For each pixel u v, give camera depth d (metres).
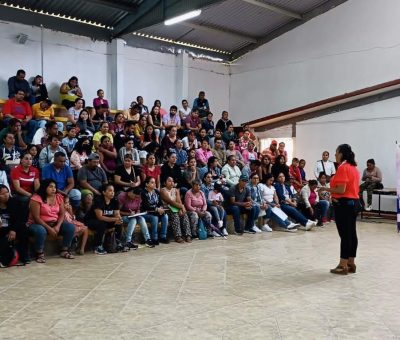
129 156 6.79
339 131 10.86
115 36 10.11
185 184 7.46
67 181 6.03
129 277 4.47
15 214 4.97
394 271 4.88
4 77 8.66
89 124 8.00
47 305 3.55
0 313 3.36
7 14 8.67
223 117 10.46
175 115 9.98
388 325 3.19
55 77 9.37
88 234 5.81
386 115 10.09
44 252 5.53
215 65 12.55
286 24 11.70
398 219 7.79
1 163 5.78
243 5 10.47
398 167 7.83
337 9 10.74
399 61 9.77
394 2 9.84
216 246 6.31
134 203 6.21
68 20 9.52
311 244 6.54
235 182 8.20
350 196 4.69
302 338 2.93
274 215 7.93
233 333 2.99
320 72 11.08
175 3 8.39
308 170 11.41
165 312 3.41
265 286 4.20
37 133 7.04
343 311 3.49
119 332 2.99
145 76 10.94
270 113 12.11
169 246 6.29
